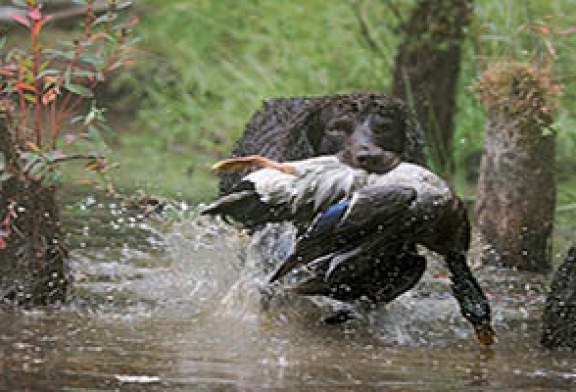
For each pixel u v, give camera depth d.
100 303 14.54
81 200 21.36
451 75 26.12
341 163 12.72
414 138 14.65
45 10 30.69
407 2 26.67
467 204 24.12
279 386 10.78
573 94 24.55
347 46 31.28
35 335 12.52
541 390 11.23
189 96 32.97
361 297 14.05
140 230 19.38
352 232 12.38
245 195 12.66
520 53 23.34
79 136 14.23
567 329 13.30
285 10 33.16
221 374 11.16
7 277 14.04
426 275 17.34
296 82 31.17
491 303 16.12
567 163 25.45
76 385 10.45
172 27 35.16
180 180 25.91
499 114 19.41
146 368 11.24
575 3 27.67
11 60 14.46
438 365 12.16
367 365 11.96
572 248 13.56
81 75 14.08
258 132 16.75
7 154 13.86
